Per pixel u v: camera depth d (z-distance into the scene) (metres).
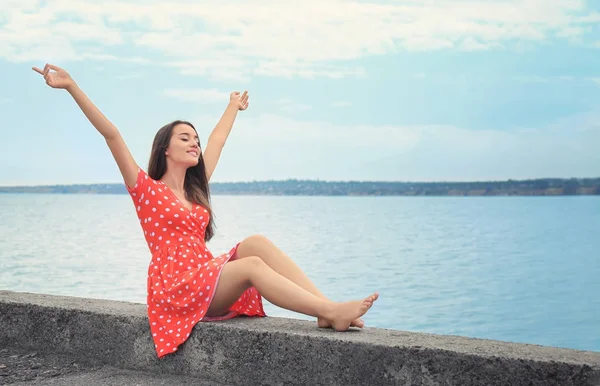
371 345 2.96
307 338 3.09
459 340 3.01
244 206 94.75
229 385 3.27
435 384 2.84
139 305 3.83
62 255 21.06
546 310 14.05
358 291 15.60
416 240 32.38
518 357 2.71
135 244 25.39
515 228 44.19
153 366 3.46
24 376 3.37
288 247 27.34
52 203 96.25
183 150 3.75
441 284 17.19
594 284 17.84
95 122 3.44
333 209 83.25
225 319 3.51
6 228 35.53
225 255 3.55
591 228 44.53
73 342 3.67
